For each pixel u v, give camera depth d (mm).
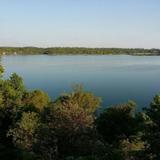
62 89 129875
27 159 23734
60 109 25516
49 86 138500
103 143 25047
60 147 23406
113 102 101562
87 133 23922
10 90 51469
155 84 143250
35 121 35125
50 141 23562
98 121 49500
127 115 49938
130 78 167500
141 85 140125
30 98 54281
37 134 24641
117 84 144375
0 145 40812
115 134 49094
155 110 28234
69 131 23641
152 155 21109
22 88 55469
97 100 57188
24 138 34031
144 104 98062
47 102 55406
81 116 24750
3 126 48625
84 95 55938
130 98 108312
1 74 53219
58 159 22578
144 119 43094
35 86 138125
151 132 23719
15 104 50000
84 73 194875
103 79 163250
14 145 36188
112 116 49781
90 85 141250
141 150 21484
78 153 23031
